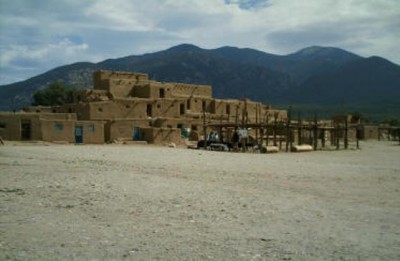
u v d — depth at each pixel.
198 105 86.19
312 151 58.44
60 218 12.88
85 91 74.38
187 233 11.35
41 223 12.18
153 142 64.50
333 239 11.03
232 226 12.23
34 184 19.64
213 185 20.81
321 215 14.08
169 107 75.44
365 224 12.89
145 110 72.06
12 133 56.88
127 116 69.69
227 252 9.66
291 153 52.94
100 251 9.61
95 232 11.28
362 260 9.33
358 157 47.22
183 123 73.38
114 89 76.69
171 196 17.05
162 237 10.90
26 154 37.66
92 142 61.78
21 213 13.48
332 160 41.22
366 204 16.59
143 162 32.78
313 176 26.09
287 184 22.22
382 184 23.30
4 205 14.70
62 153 39.69
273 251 9.82
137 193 17.56
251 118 90.75
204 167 30.16
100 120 65.06
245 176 25.30
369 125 111.38
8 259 8.95
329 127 72.62
